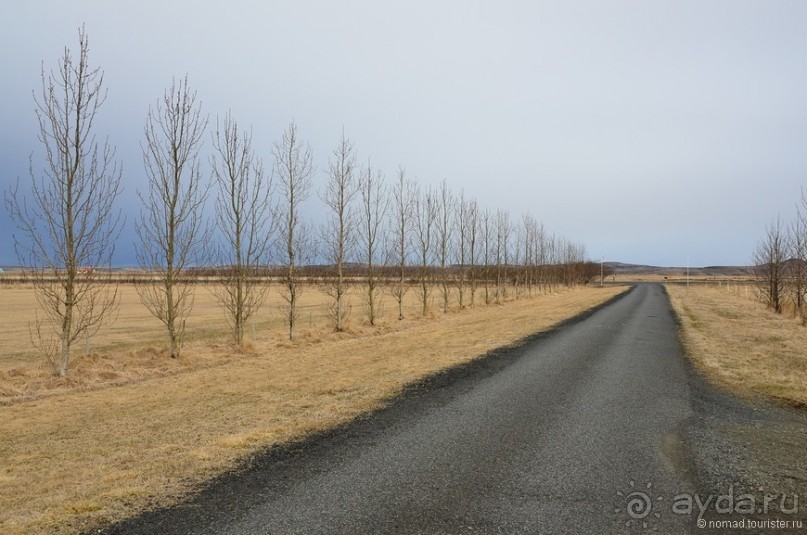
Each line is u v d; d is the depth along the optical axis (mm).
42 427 8016
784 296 27812
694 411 7965
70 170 12086
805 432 6934
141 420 8141
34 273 12062
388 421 7527
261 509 4594
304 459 5934
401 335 19641
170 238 14555
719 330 19109
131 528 4270
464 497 4816
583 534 4090
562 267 70250
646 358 12977
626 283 98625
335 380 10750
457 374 11141
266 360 14484
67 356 11836
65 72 11969
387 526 4238
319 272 24031
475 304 35906
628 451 6109
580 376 10750
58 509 4676
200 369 13391
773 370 11281
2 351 18328
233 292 18672
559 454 6008
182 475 5480
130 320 29172
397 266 27344
